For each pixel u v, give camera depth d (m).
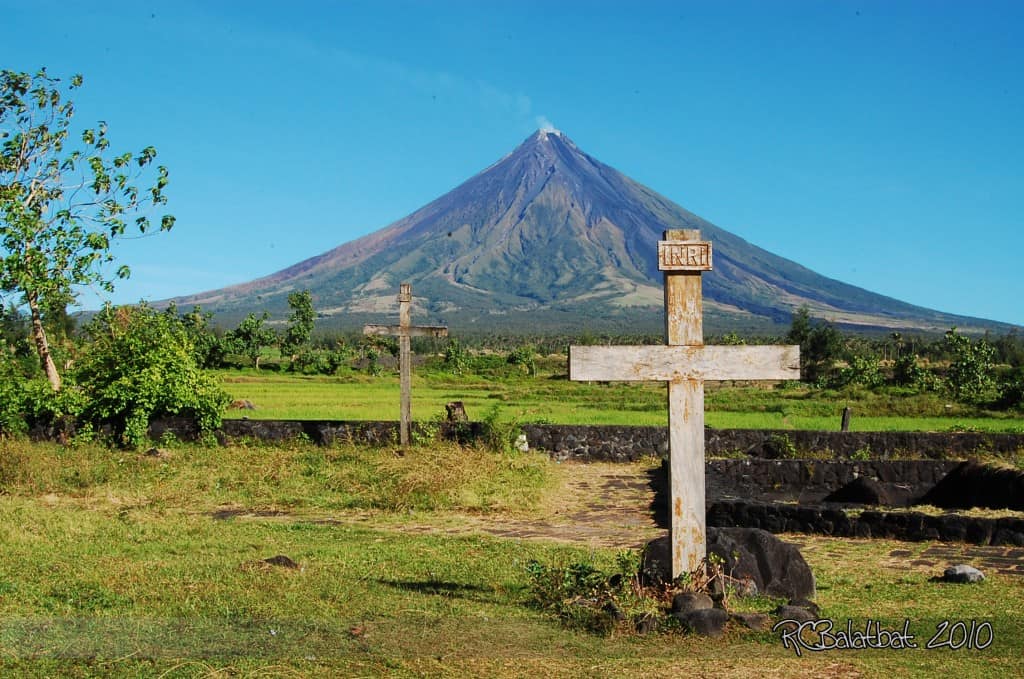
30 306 22.47
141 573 9.24
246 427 21.30
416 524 13.84
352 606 8.25
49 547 10.72
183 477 17.08
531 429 21.34
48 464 17.20
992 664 6.74
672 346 8.19
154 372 20.83
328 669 6.44
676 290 8.23
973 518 12.12
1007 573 10.28
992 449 20.47
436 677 6.31
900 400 40.28
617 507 15.42
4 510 12.97
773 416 34.12
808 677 6.37
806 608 7.89
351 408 35.81
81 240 22.75
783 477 16.98
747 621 7.51
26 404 21.17
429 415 31.89
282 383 60.00
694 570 8.16
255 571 9.35
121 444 20.75
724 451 21.20
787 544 9.06
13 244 22.19
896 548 11.87
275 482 16.92
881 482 15.70
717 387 53.94
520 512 14.74
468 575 9.86
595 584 8.38
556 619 7.89
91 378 21.50
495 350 154.88
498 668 6.52
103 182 22.89
